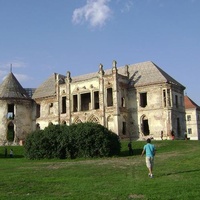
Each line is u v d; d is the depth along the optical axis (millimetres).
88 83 67875
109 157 39250
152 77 65312
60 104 71875
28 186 17953
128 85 67000
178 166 24203
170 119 61125
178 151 39594
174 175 20016
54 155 41125
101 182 18484
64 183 18641
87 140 39969
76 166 28641
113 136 41500
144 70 68688
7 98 74375
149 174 19750
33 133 43219
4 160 41750
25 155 43062
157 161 28734
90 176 21391
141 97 65875
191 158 28188
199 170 21594
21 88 78812
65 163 33062
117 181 18688
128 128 65562
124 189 15852
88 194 15125
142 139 63406
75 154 40812
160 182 17438
